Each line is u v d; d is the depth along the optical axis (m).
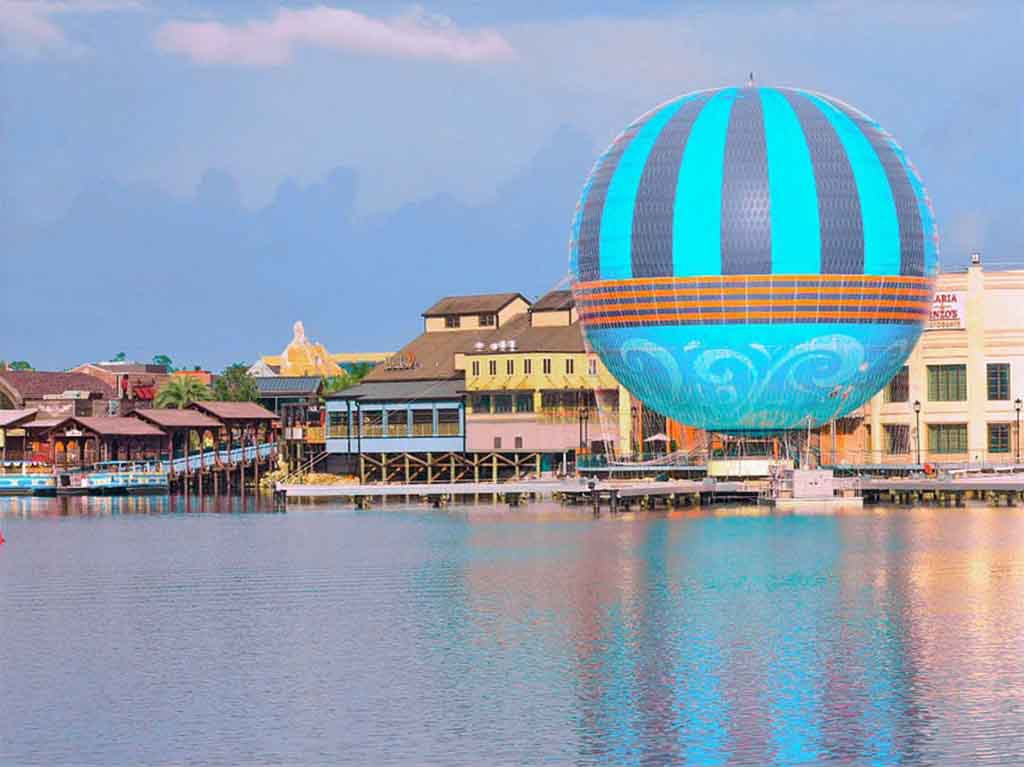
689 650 78.25
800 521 137.25
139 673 74.94
